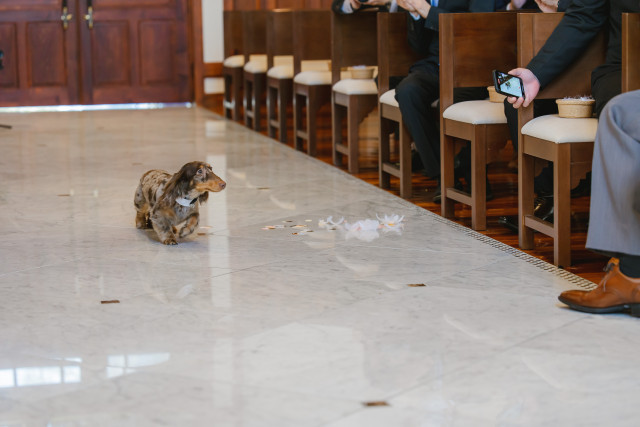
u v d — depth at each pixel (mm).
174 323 2256
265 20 6848
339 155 5051
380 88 4285
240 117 7586
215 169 4871
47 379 1890
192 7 8461
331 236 3254
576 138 2730
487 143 3307
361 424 1651
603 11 2916
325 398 1773
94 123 7172
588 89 3014
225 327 2221
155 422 1672
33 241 3203
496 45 3484
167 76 8609
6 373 1925
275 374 1902
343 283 2617
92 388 1838
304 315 2312
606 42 2996
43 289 2582
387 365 1947
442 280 2645
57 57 8305
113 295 2514
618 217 2211
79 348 2078
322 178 4586
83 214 3686
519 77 2896
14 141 6062
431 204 3926
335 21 4836
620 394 1780
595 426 1637
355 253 2988
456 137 3512
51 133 6508
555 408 1716
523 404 1735
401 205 3865
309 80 5305
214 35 8508
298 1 8453
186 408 1732
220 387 1836
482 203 3357
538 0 3521
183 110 8242
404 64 4285
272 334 2162
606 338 2109
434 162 3910
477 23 3459
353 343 2092
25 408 1741
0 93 8211
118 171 4809
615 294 2273
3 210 3771
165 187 3092
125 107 8516
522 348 2049
